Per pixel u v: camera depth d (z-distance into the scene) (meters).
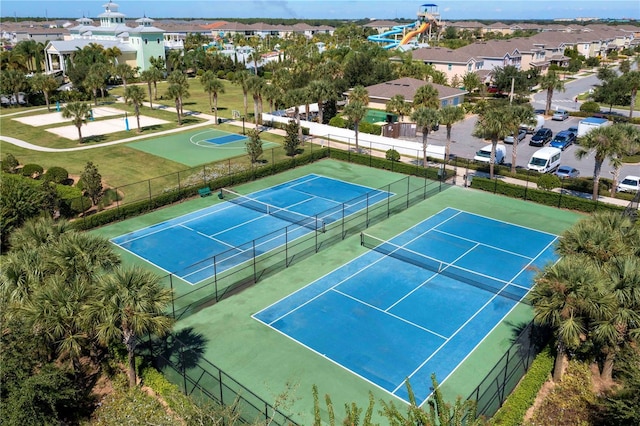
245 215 40.75
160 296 19.67
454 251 34.22
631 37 178.00
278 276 30.91
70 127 70.31
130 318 18.67
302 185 48.31
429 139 64.56
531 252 34.09
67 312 18.98
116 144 61.12
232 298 28.45
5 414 17.52
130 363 20.62
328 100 69.69
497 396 19.69
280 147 60.09
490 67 105.06
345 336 24.98
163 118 77.06
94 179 40.81
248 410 19.33
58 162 53.69
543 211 41.62
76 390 19.73
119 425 19.03
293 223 39.00
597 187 40.88
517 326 25.70
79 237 22.42
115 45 120.38
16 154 56.66
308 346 24.22
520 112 44.75
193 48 156.75
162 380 20.75
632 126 40.56
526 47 119.25
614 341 19.59
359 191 46.56
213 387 20.78
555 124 72.88
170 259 33.16
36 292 19.44
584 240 23.20
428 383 21.64
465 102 86.38
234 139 64.12
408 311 27.09
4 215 33.12
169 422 18.25
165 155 56.38
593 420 19.31
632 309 19.58
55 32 184.75
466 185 47.59
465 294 28.77
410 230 37.69
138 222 39.47
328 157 57.72
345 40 187.50
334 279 30.50
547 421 19.33
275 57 143.25
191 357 23.11
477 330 25.41
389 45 162.00
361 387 21.41
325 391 21.12
